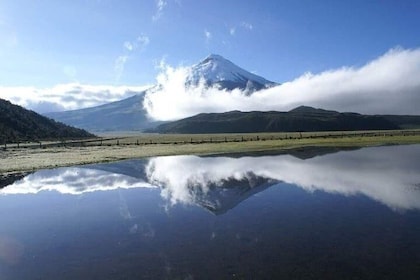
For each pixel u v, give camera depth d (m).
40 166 68.38
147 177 54.31
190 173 57.62
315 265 18.42
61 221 29.02
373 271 17.58
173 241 22.98
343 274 17.31
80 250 21.83
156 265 19.06
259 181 47.25
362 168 55.94
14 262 20.08
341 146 108.62
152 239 23.59
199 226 26.44
